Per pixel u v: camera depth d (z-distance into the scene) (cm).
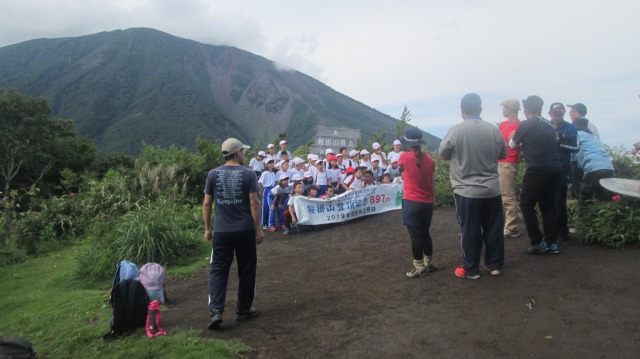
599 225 540
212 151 1644
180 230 823
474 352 336
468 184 467
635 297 394
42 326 497
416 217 512
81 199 1184
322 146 1494
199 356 365
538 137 497
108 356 391
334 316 436
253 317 460
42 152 3105
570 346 328
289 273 634
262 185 1057
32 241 996
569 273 463
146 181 1264
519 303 408
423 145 512
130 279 445
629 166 809
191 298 560
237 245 441
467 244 477
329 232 928
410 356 341
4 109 2962
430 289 472
